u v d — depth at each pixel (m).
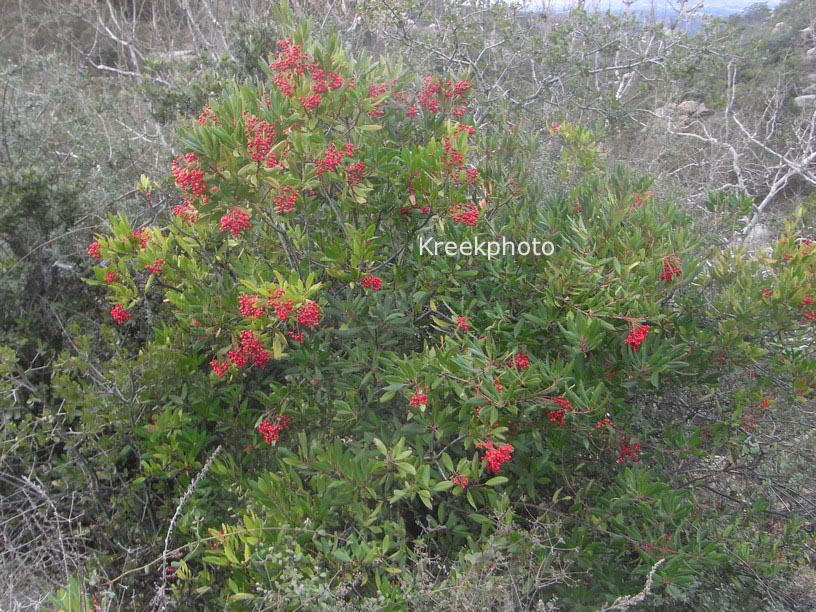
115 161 5.45
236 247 3.76
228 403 3.73
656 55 8.41
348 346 3.41
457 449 3.25
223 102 3.05
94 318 4.61
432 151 3.18
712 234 4.54
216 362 3.34
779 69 10.46
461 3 7.80
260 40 6.35
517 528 3.03
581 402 2.89
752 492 3.80
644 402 3.79
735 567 3.33
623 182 4.30
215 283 3.53
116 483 3.85
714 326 3.61
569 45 7.61
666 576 2.81
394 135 4.11
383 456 3.07
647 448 3.43
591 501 3.28
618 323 3.27
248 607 2.82
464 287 3.49
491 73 7.92
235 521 3.40
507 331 3.42
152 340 4.22
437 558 2.91
